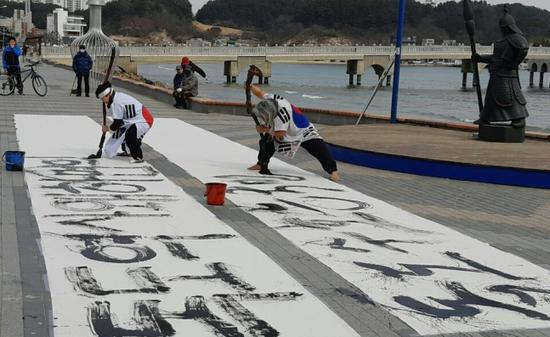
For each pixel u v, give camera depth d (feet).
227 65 253.65
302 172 36.19
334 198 30.12
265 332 15.30
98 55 112.37
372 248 22.66
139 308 16.31
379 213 27.71
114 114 35.68
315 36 538.88
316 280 19.20
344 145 41.14
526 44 43.29
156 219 24.70
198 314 16.14
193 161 37.55
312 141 34.24
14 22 414.82
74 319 15.48
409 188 33.71
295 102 176.24
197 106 67.21
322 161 34.40
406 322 16.44
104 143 41.09
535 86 329.72
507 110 43.98
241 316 16.16
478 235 25.39
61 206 25.95
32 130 46.11
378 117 57.93
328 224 25.48
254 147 44.11
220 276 18.89
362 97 201.67
